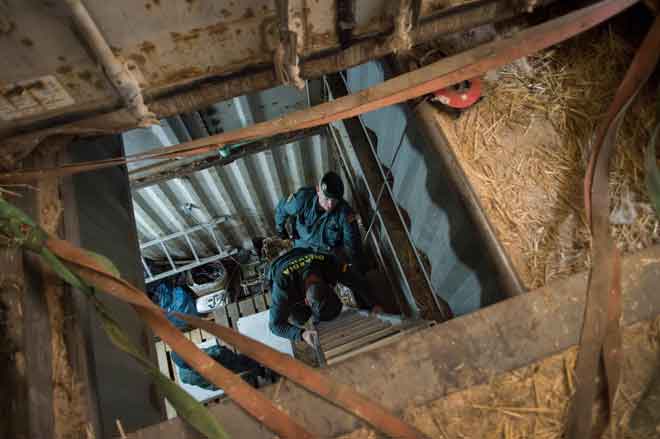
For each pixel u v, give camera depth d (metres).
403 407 1.26
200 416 1.15
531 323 1.32
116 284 1.19
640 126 1.70
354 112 1.39
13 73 1.37
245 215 5.27
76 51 1.37
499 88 1.84
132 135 3.05
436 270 2.22
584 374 1.25
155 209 4.52
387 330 2.67
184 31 1.43
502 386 1.28
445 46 1.94
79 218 1.66
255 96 3.20
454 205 1.74
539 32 1.39
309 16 1.51
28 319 1.39
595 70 1.85
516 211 1.63
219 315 5.38
